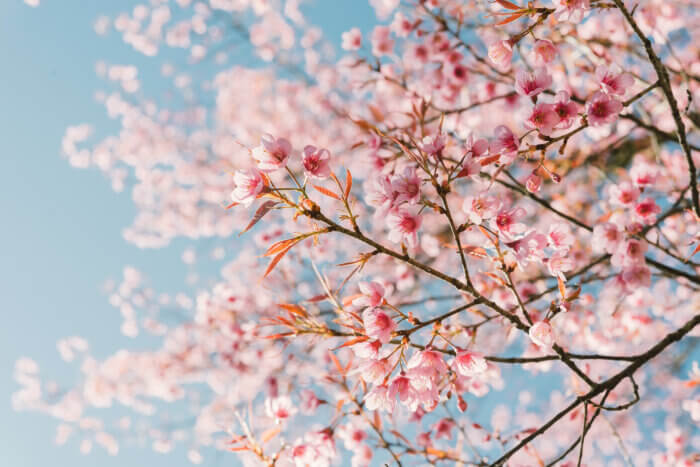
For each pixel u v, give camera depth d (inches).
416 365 80.1
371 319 78.8
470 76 172.9
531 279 161.2
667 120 192.2
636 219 109.0
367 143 126.1
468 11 170.7
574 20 87.0
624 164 203.3
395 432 118.3
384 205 79.4
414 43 187.2
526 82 89.0
